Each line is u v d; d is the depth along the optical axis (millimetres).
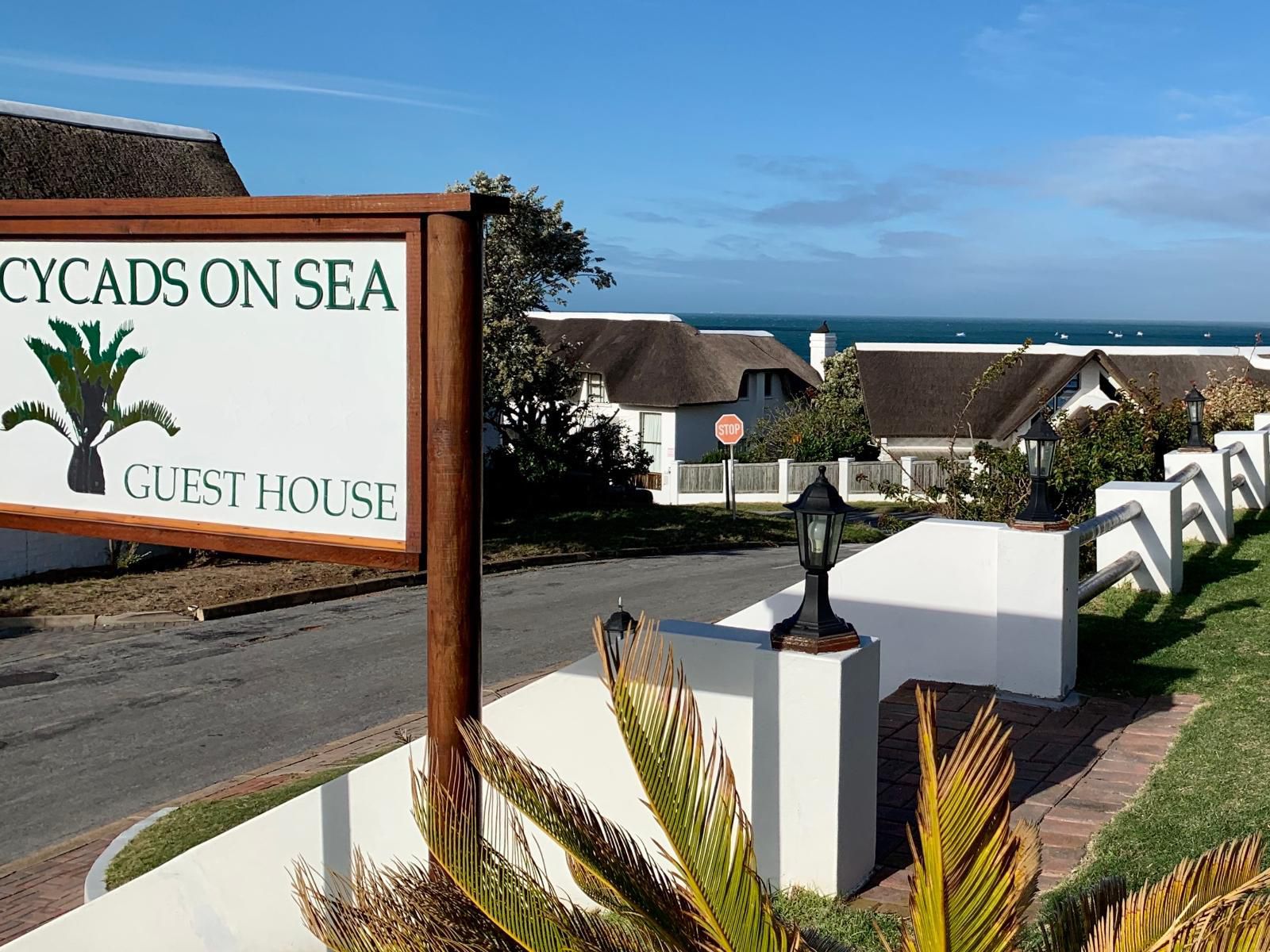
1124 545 9734
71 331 4801
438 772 4141
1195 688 7371
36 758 11141
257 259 4434
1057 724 6910
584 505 33281
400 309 4211
